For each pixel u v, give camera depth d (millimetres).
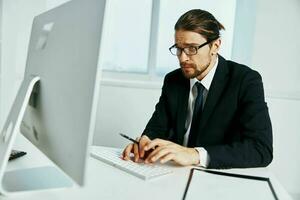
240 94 1258
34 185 722
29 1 1920
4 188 686
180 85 1431
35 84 719
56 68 647
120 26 2268
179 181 830
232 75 1313
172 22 2229
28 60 849
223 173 917
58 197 670
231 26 2176
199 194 739
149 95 2107
